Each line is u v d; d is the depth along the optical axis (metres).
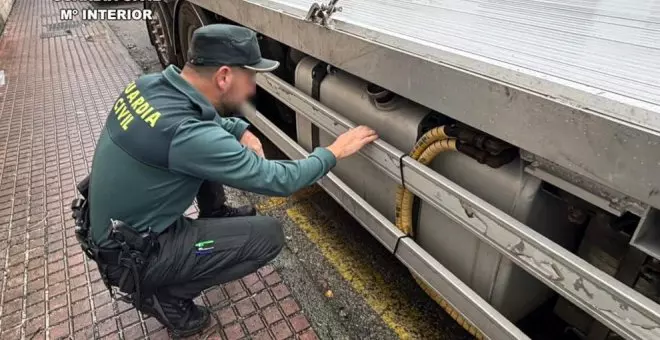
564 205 1.29
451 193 1.32
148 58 6.16
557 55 1.11
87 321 1.96
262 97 2.75
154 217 1.52
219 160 1.38
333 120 1.83
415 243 1.63
